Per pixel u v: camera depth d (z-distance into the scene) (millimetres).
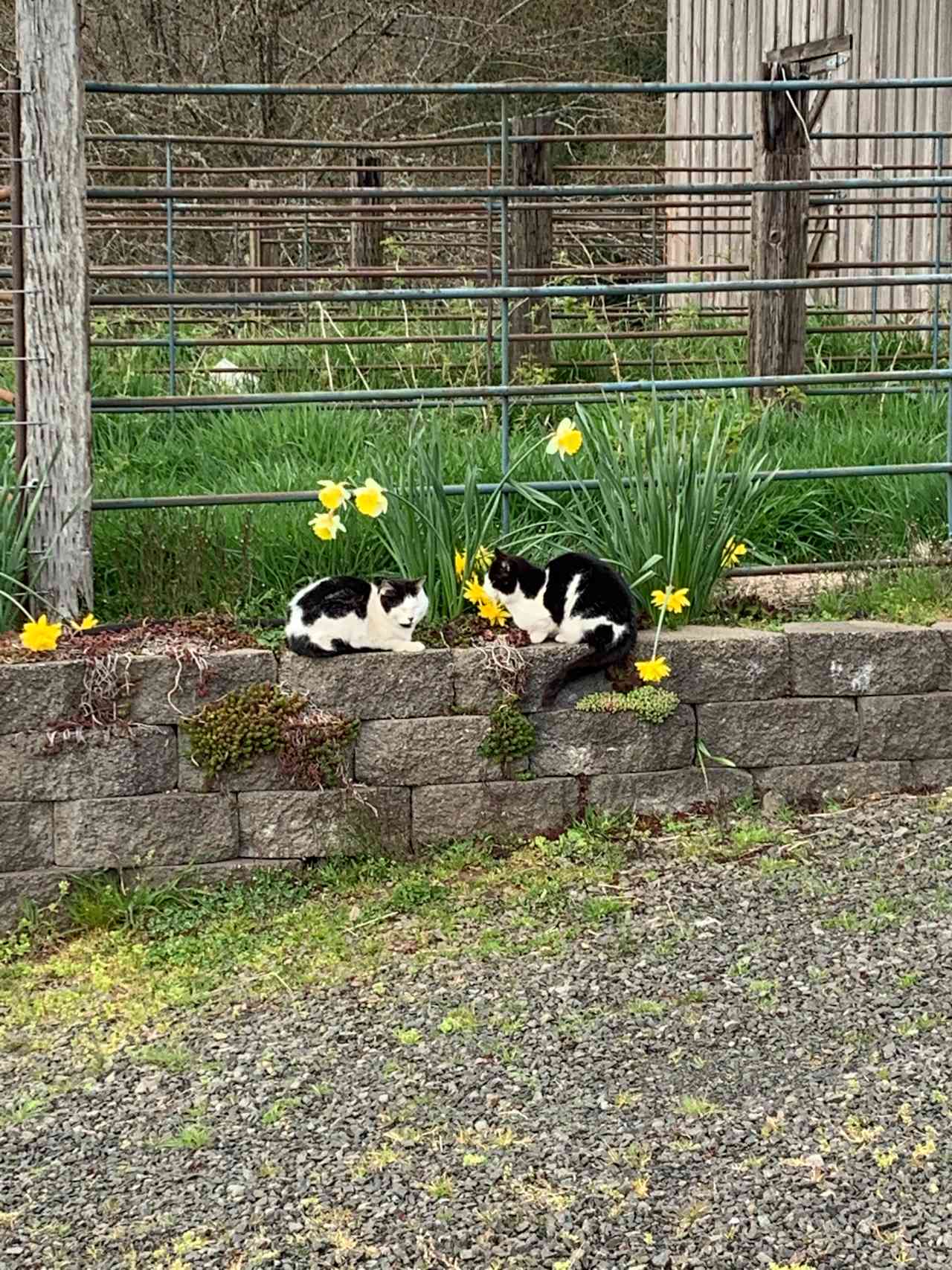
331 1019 4125
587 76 19156
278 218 11492
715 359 8461
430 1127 3631
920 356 8945
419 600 4844
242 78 16078
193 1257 3271
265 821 4824
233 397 5180
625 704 4992
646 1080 3758
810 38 12305
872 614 5422
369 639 4836
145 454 6664
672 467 5215
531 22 18500
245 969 4438
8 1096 3883
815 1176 3387
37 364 4910
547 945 4398
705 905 4543
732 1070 3773
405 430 6637
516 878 4785
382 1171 3484
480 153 17266
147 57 15961
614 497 5262
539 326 8523
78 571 5008
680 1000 4074
